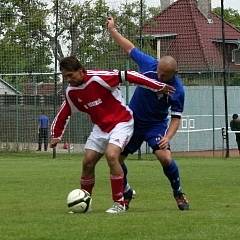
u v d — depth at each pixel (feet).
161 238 29.99
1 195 52.54
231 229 32.55
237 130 127.65
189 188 58.34
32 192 55.16
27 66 124.57
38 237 30.22
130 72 40.09
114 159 40.01
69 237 30.17
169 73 40.78
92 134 41.16
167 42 144.46
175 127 42.32
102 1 123.34
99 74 40.04
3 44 124.88
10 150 122.42
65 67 39.55
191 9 153.07
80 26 124.36
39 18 123.54
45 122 120.67
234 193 53.88
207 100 141.28
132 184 62.90
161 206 44.78
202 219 36.14
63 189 57.93
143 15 121.80
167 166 42.14
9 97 123.85
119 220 35.60
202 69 142.31
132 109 42.75
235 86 147.02
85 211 40.09
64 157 111.04
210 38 152.15
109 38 121.08
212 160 106.42
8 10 125.29
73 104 40.91
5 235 30.78
